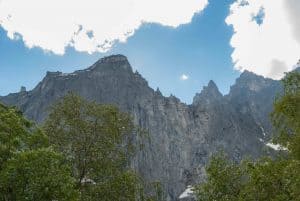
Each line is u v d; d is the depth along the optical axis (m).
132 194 49.69
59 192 34.50
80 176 49.41
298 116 45.69
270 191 41.94
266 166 43.00
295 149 43.81
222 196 46.69
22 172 33.53
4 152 35.50
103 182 49.59
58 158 36.06
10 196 33.34
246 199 43.06
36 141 39.59
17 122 38.44
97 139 51.44
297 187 37.94
